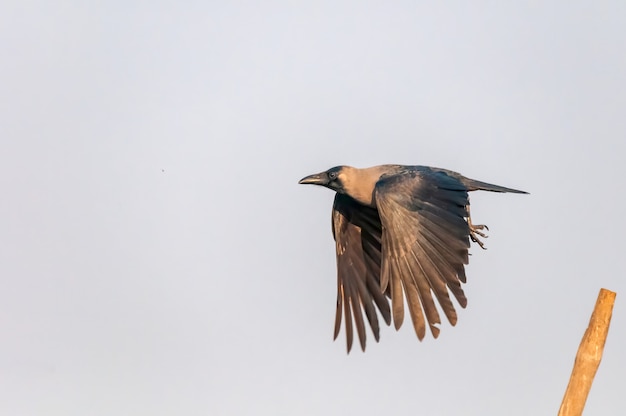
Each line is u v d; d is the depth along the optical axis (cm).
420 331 1187
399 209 1259
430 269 1217
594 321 974
